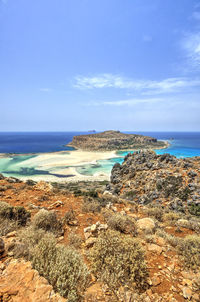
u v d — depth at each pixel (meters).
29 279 2.56
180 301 2.78
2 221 4.86
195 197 20.53
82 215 6.73
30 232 4.10
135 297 2.73
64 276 2.65
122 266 3.21
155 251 4.39
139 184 28.02
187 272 3.59
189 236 4.94
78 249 4.11
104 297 2.64
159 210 8.68
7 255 3.21
